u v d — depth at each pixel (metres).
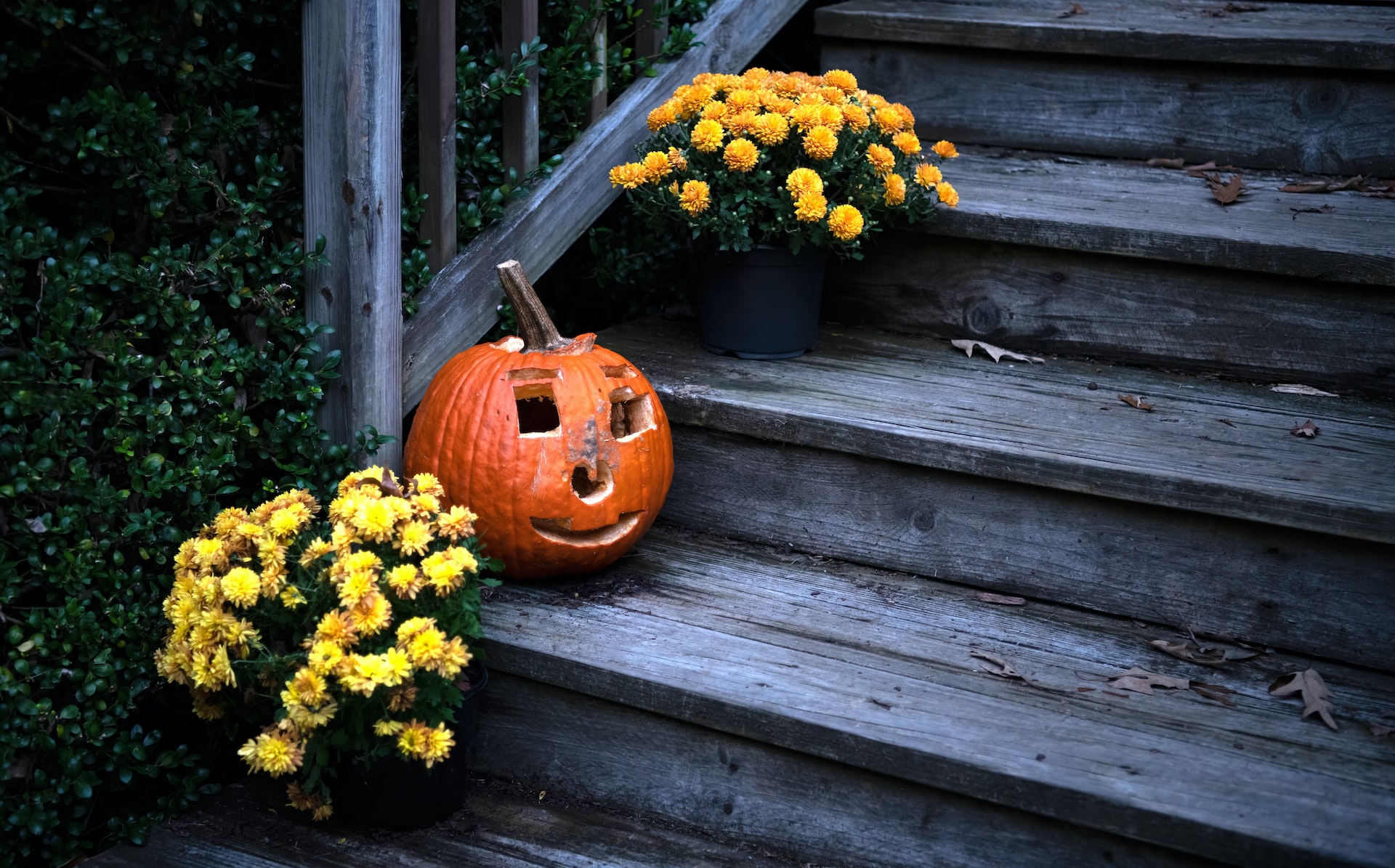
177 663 1.70
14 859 1.79
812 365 2.38
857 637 1.92
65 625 1.76
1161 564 1.96
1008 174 2.67
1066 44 2.71
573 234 2.44
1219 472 1.89
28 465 1.72
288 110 2.06
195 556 1.76
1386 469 1.91
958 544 2.10
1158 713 1.72
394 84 1.96
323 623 1.62
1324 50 2.49
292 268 1.98
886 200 2.24
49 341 1.75
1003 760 1.61
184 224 2.01
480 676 1.88
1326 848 1.45
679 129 2.37
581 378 1.96
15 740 1.72
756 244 2.29
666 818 1.86
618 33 2.69
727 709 1.73
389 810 1.78
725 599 2.03
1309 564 1.86
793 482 2.19
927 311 2.54
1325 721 1.70
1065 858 1.62
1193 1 3.05
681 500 2.31
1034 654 1.89
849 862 1.75
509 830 1.82
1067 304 2.41
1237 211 2.38
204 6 1.82
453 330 2.22
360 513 1.70
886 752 1.65
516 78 2.22
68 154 1.84
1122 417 2.14
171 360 1.91
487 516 1.94
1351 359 2.22
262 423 2.03
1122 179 2.63
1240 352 2.30
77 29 1.83
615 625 1.93
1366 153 2.55
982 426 2.08
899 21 2.83
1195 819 1.50
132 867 1.72
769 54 3.28
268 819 1.84
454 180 2.17
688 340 2.54
